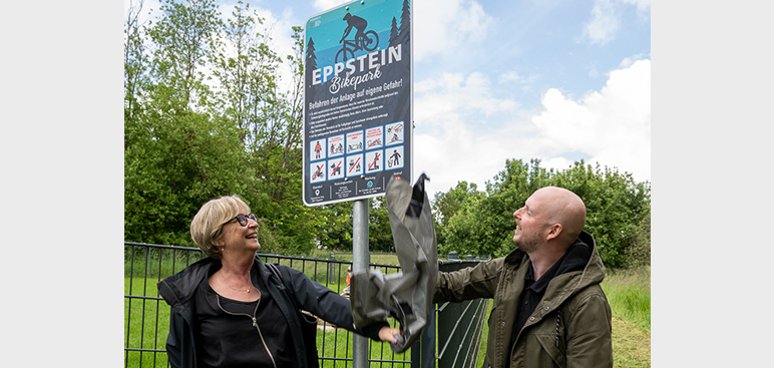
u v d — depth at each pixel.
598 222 26.44
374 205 15.89
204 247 2.40
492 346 2.39
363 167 2.54
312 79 2.78
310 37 2.79
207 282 2.38
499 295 2.39
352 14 2.63
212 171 23.30
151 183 22.36
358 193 2.55
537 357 2.18
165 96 23.16
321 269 4.43
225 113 24.00
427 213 1.97
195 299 2.34
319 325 6.31
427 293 1.90
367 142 2.53
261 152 25.02
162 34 23.50
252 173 23.69
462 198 62.47
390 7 2.50
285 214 24.06
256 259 2.48
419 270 1.92
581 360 2.09
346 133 2.62
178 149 23.27
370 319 2.07
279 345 2.33
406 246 1.92
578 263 2.23
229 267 2.40
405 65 2.41
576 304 2.14
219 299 2.33
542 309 2.18
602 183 27.52
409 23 2.42
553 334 2.17
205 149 23.31
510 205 27.31
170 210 22.88
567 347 2.15
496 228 27.47
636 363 8.50
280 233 23.56
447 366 3.92
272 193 24.67
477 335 7.48
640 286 14.80
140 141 23.06
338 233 25.53
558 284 2.18
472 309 6.46
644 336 10.55
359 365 2.44
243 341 2.30
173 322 2.37
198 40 24.17
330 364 5.17
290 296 2.42
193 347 2.29
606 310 2.13
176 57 23.80
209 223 2.36
